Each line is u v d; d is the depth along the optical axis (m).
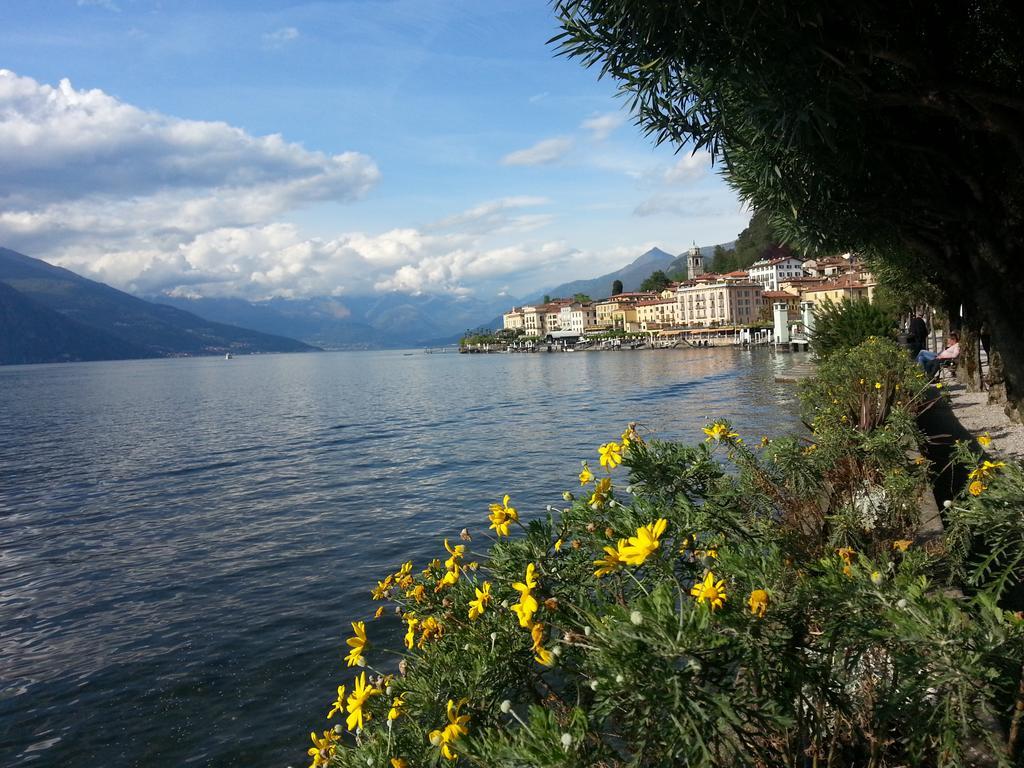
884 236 9.60
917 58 5.39
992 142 7.51
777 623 2.04
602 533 2.67
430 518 15.29
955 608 1.93
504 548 2.76
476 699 2.43
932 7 5.88
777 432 18.98
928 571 3.12
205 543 14.53
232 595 11.01
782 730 2.03
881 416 8.81
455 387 69.62
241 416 47.47
